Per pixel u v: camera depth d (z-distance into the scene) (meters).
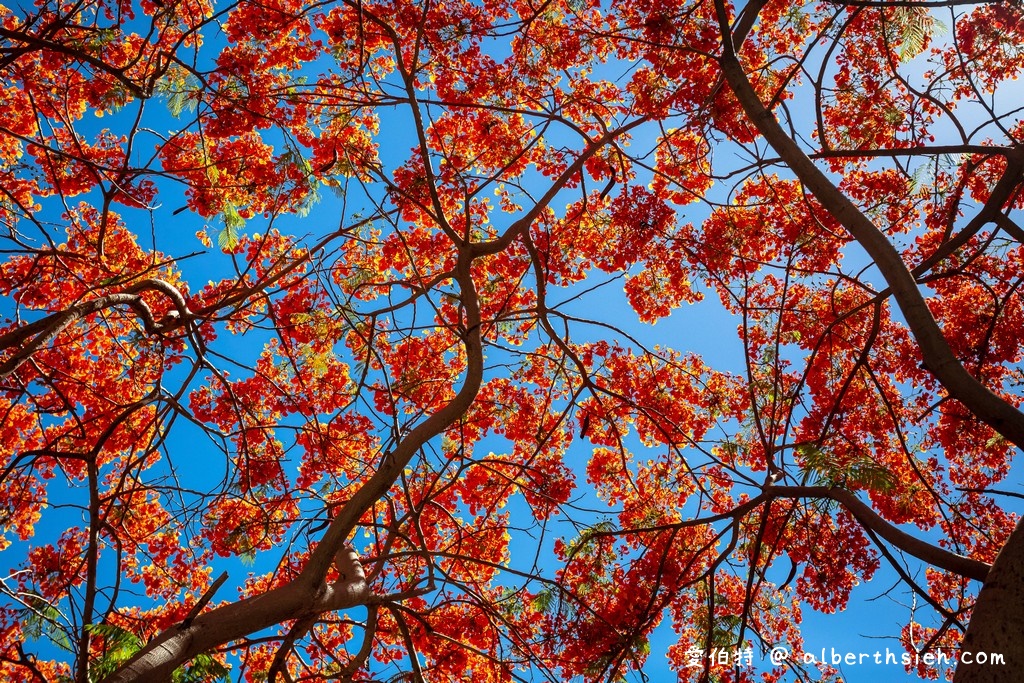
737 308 8.62
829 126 7.91
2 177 7.73
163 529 8.59
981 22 6.98
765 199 8.28
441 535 8.38
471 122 8.83
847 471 4.32
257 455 7.97
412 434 4.25
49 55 7.80
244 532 7.38
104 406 8.74
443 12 8.11
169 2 7.55
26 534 8.49
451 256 9.02
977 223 5.11
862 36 7.34
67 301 8.72
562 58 8.33
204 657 3.76
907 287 3.59
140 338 7.78
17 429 8.58
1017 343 7.54
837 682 5.71
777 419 7.55
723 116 6.74
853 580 5.98
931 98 5.66
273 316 7.06
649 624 5.35
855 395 8.02
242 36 8.09
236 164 8.37
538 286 6.41
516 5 8.15
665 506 8.47
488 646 7.27
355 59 8.20
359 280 8.66
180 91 7.73
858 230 3.82
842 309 8.30
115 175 8.61
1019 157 4.81
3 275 8.31
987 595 2.84
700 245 8.19
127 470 5.50
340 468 8.41
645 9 6.62
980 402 3.32
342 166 7.61
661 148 8.72
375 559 4.79
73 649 4.69
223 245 7.92
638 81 7.89
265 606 3.40
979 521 7.19
